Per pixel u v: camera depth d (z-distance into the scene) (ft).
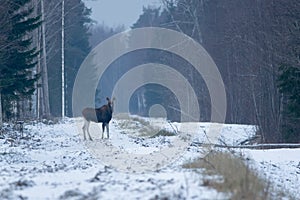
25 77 393.91
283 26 370.53
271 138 382.42
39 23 390.83
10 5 360.89
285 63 337.93
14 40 371.97
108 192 116.98
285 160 234.58
